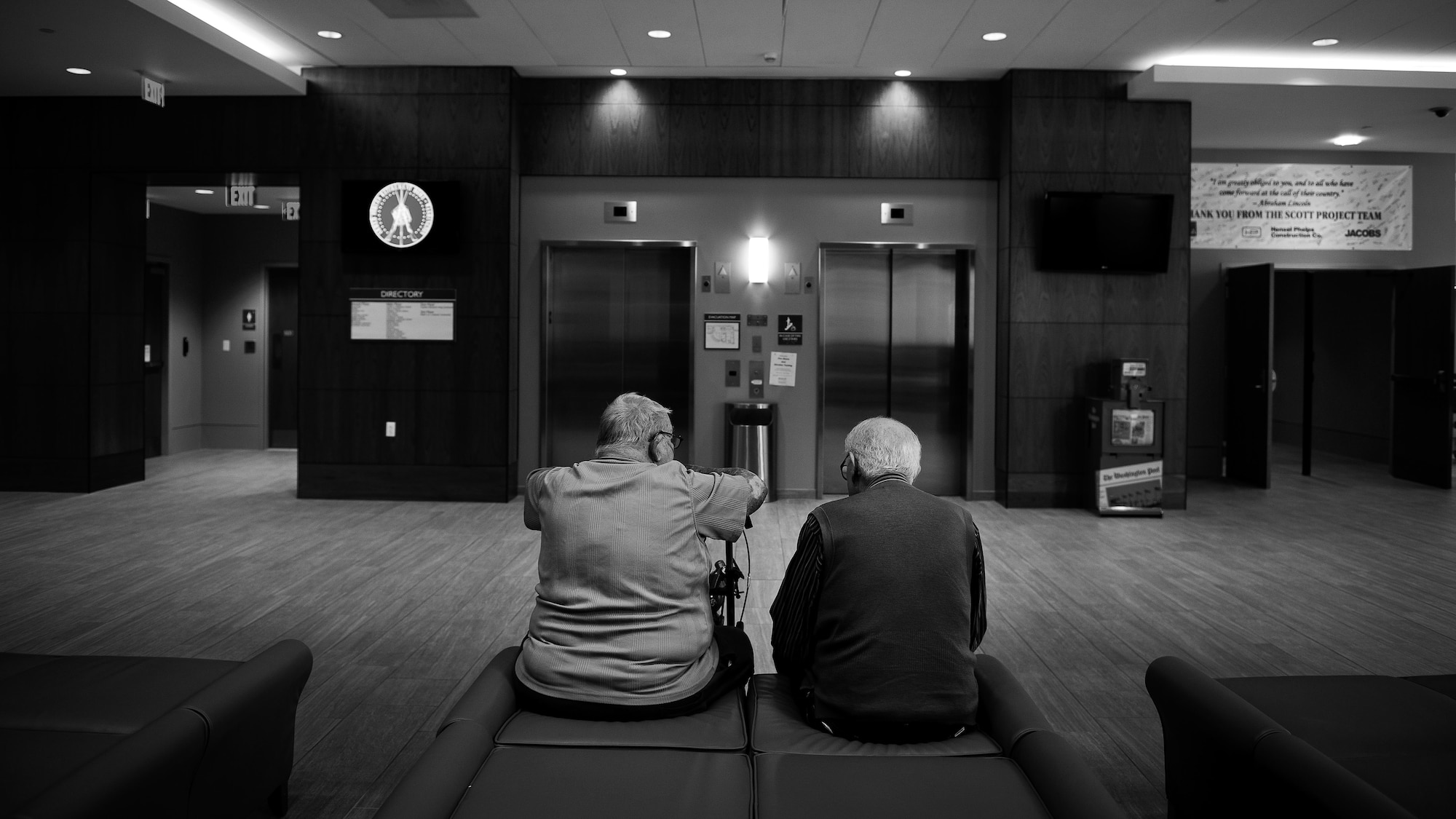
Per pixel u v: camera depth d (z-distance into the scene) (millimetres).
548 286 7895
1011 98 7457
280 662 2420
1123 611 4641
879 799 1811
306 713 3305
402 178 7578
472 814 1722
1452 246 9391
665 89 7766
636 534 2188
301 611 4520
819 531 2180
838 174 7777
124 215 8188
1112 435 7184
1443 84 7004
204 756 2023
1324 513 7398
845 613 2115
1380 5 5926
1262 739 1924
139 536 6180
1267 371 8703
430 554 5738
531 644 2209
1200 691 2215
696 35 6621
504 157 7543
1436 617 4551
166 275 10672
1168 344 7566
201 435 11406
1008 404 7586
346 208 7508
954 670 2084
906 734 2072
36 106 7723
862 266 7973
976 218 7852
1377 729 2234
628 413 2426
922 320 8000
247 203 8289
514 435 7793
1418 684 2566
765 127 7770
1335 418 11227
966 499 7910
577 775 1879
